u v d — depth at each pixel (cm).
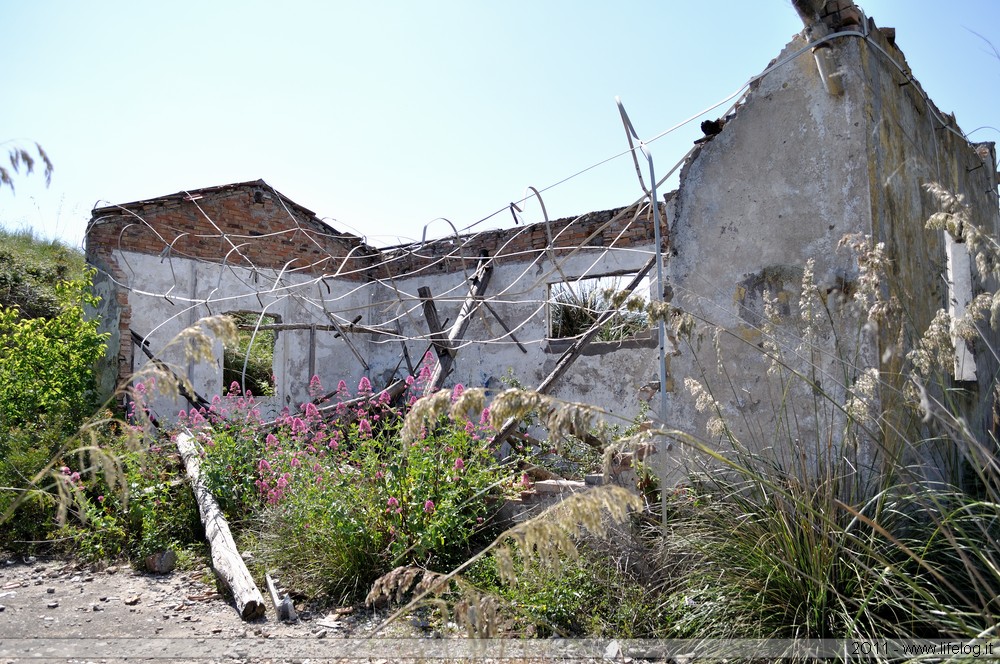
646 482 479
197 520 642
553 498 522
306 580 502
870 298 419
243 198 1193
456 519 504
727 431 407
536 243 1112
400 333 1280
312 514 528
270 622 445
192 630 432
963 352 473
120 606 484
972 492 426
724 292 514
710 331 488
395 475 529
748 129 514
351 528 502
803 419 462
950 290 538
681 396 521
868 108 466
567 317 1138
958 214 327
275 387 1214
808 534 342
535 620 389
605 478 464
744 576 358
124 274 1035
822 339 462
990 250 318
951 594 324
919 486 397
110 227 1031
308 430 666
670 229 549
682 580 390
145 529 604
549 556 229
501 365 1131
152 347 1050
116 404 843
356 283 1353
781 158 496
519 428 746
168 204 1091
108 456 251
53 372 774
